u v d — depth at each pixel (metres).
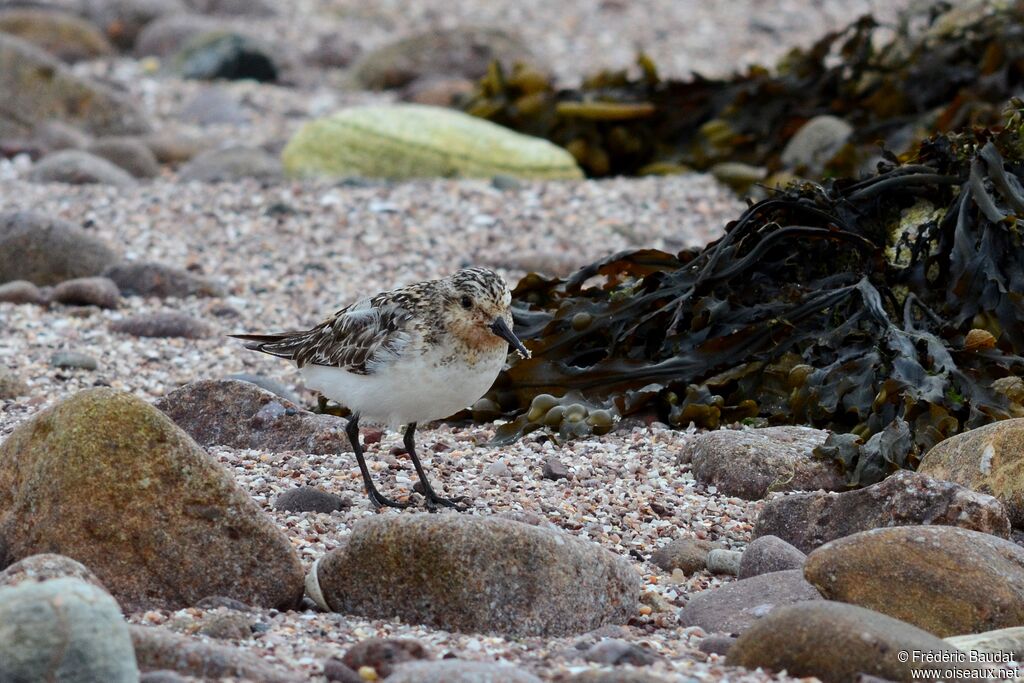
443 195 20.47
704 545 9.32
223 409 11.73
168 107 27.66
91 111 24.97
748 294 12.70
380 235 19.05
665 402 12.08
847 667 7.02
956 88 20.78
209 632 7.45
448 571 7.84
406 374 9.66
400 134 21.67
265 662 6.97
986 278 11.71
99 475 8.18
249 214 19.70
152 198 20.28
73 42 31.42
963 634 7.80
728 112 22.45
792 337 12.07
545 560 7.93
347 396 10.04
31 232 16.78
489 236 19.05
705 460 10.65
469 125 21.94
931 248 12.52
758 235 12.79
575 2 38.34
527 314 13.15
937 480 9.17
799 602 7.54
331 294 17.06
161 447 8.29
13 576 7.33
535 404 11.93
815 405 11.43
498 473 10.77
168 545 8.09
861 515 9.20
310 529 9.30
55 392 13.09
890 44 22.11
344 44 33.41
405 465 10.95
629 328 12.62
